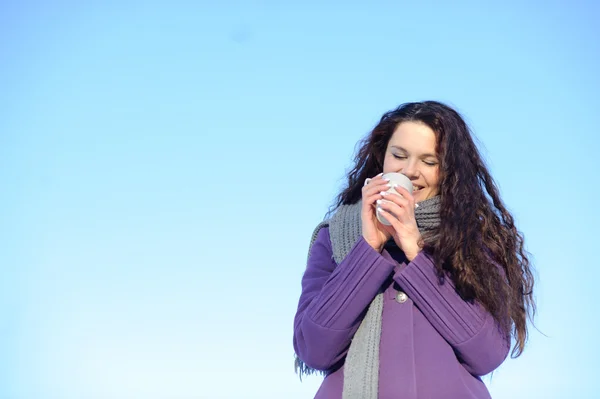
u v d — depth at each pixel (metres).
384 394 4.86
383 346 5.01
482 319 5.00
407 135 5.31
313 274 5.46
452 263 5.05
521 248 5.52
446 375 4.88
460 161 5.29
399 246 5.21
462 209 5.17
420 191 5.34
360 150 5.77
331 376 5.17
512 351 5.33
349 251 5.29
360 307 5.03
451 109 5.47
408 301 5.12
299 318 5.28
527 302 5.47
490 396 5.10
